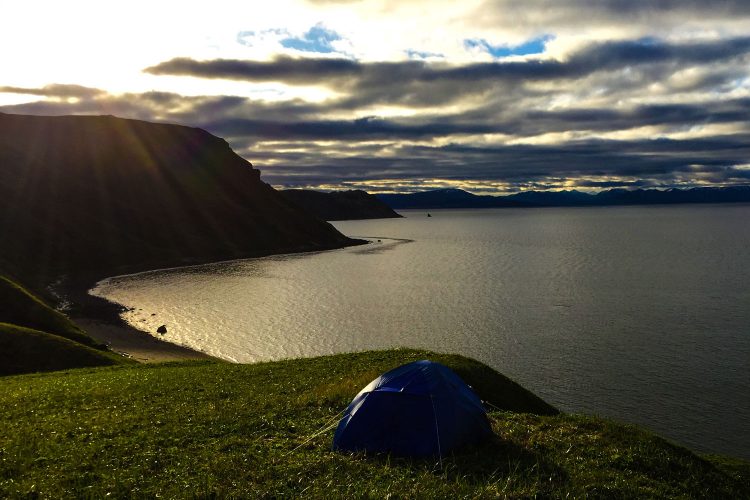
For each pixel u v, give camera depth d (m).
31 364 53.31
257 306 114.25
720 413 53.03
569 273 155.88
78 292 135.25
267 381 31.59
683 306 104.81
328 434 19.33
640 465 18.30
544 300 113.81
